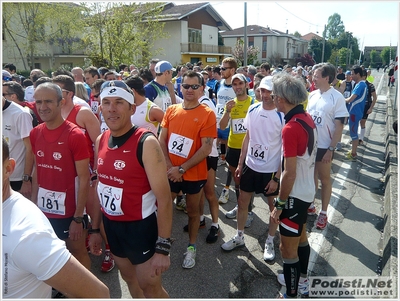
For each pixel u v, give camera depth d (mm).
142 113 3398
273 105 3129
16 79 7930
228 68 5457
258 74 6082
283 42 47500
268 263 3248
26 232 1256
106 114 1923
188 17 32656
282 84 2340
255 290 2854
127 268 2256
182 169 3002
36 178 2777
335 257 3285
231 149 4125
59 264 1305
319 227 3865
